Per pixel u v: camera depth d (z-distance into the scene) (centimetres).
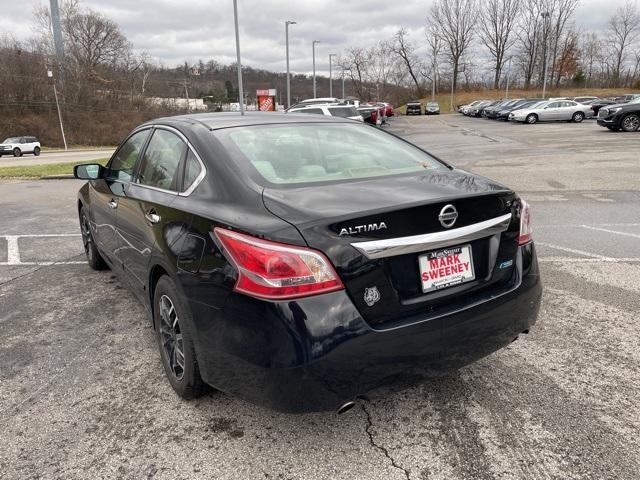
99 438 265
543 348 347
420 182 269
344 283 217
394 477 233
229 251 229
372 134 357
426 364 237
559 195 902
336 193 243
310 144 312
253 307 218
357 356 219
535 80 8775
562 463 238
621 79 8406
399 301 230
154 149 350
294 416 279
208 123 321
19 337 385
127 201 355
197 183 277
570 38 8344
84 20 7331
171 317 294
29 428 274
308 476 235
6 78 6125
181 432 268
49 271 549
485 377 313
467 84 8962
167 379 321
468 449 249
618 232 644
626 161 1324
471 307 247
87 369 336
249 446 256
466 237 244
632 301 423
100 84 7362
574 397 289
